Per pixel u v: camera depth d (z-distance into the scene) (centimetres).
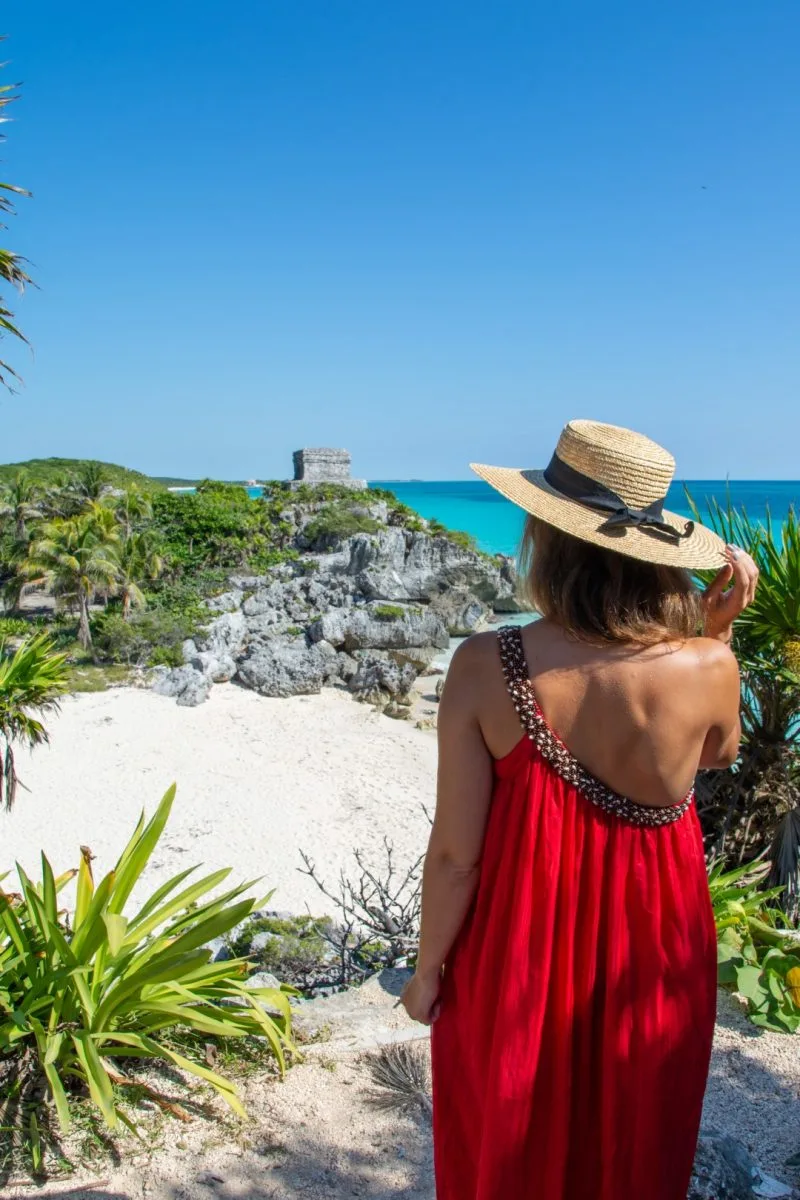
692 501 567
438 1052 204
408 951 630
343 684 4047
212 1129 335
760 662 559
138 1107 348
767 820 645
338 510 5938
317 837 2483
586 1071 183
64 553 4266
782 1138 315
